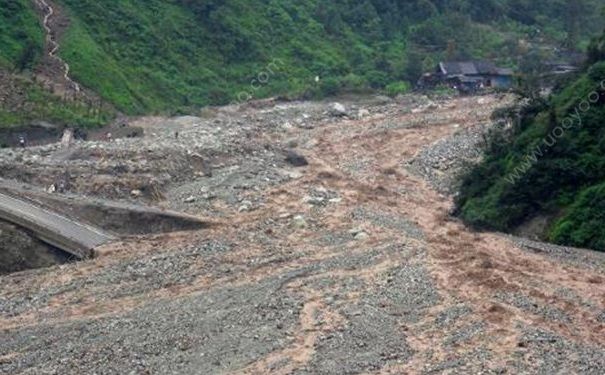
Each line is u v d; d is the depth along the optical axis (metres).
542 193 51.00
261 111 96.12
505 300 37.19
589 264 43.44
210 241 45.91
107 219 48.09
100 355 31.23
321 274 40.31
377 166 69.38
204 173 62.78
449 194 60.88
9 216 43.31
